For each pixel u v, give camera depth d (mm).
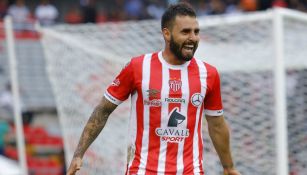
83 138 17469
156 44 30125
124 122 29031
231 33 28266
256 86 28422
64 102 30625
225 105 28688
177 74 16906
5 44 46062
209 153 28109
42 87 45312
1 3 57969
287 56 27891
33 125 45469
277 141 26047
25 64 44844
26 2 61781
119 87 17125
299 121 28578
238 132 28500
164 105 16828
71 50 30734
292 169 28422
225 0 55750
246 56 28078
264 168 28000
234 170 18188
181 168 16812
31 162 44031
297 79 28719
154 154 16891
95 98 29516
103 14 58219
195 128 17031
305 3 55562
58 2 61938
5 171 34062
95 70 29828
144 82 16844
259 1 54312
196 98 16906
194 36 16609
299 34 27703
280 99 26047
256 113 28344
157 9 59406
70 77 30578
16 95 33719
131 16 58594
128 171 17125
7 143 45000
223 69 28344
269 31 27656
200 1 60562
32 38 44906
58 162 44469
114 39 30422
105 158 28844
